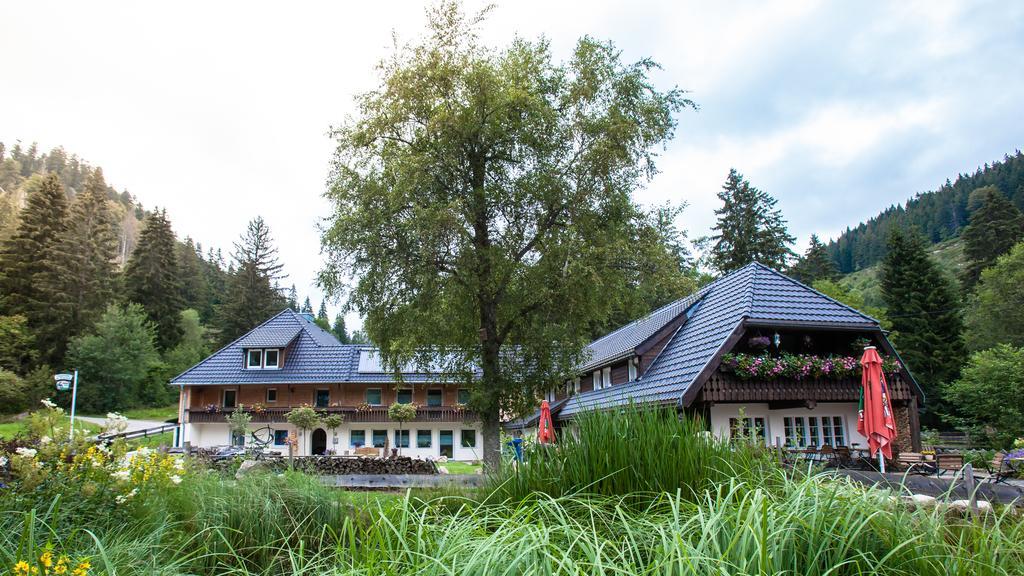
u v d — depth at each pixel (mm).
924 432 32250
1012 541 3143
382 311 15219
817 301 19234
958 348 43312
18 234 53625
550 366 15352
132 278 62250
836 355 17719
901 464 15539
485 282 14789
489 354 15578
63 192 56969
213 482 7008
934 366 43250
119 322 52781
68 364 50844
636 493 4113
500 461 5598
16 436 6059
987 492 5555
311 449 36344
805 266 50812
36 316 51312
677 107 16359
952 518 3719
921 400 18094
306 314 47594
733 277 21859
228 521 6027
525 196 15047
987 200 52938
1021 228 51250
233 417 30719
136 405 54062
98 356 50750
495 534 3006
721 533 3162
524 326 15508
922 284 45125
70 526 4777
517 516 3738
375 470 19344
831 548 3105
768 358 16891
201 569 4961
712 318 20156
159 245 63688
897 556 3080
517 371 15695
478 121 14781
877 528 3240
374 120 15453
